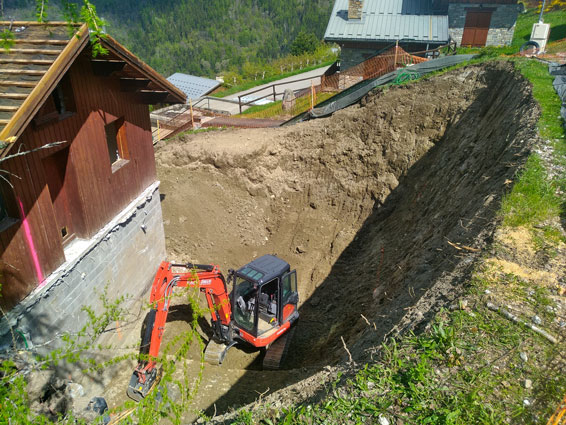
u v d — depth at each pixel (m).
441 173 15.38
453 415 4.80
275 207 18.94
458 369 5.45
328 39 29.27
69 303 9.83
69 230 10.53
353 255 16.83
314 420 5.29
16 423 4.40
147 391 10.38
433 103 17.80
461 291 6.73
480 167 12.60
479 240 8.08
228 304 12.16
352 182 18.50
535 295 6.36
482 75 17.36
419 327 6.50
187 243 17.47
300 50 64.88
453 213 11.48
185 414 10.23
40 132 8.75
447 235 10.05
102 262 11.15
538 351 5.48
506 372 5.29
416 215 14.94
